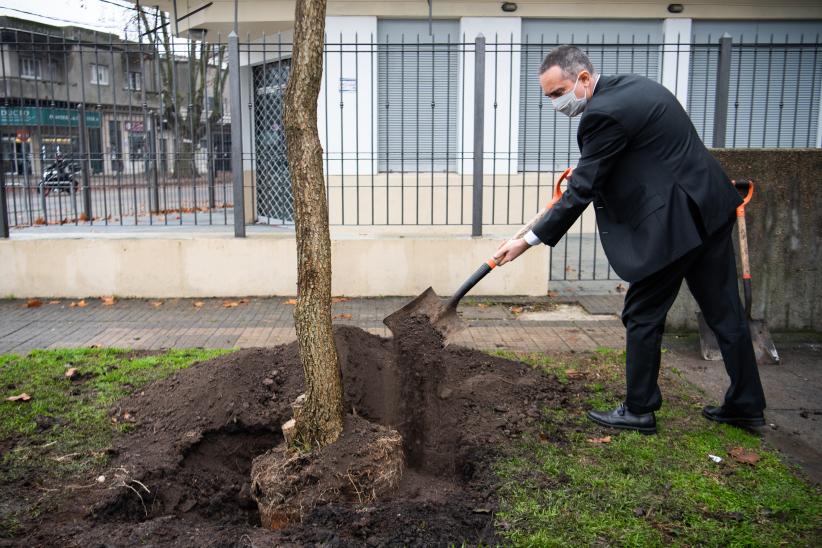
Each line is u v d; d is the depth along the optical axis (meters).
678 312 5.95
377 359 4.36
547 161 11.06
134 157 8.57
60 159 8.84
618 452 3.61
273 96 10.05
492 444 3.69
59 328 6.26
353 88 10.44
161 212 12.95
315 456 3.19
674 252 3.54
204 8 9.98
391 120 10.66
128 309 6.97
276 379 4.13
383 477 3.18
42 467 3.50
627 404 3.92
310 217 3.13
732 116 11.20
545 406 4.22
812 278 5.83
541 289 7.47
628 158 3.60
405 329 4.38
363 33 10.40
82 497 3.24
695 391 4.57
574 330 6.16
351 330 4.50
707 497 3.13
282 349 4.43
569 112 3.85
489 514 3.00
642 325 3.78
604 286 7.97
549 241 3.81
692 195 3.54
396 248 7.36
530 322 6.48
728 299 3.82
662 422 4.04
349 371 4.09
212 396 3.99
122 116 9.40
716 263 3.77
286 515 3.06
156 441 3.77
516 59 10.75
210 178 8.90
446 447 3.80
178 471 3.56
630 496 3.14
